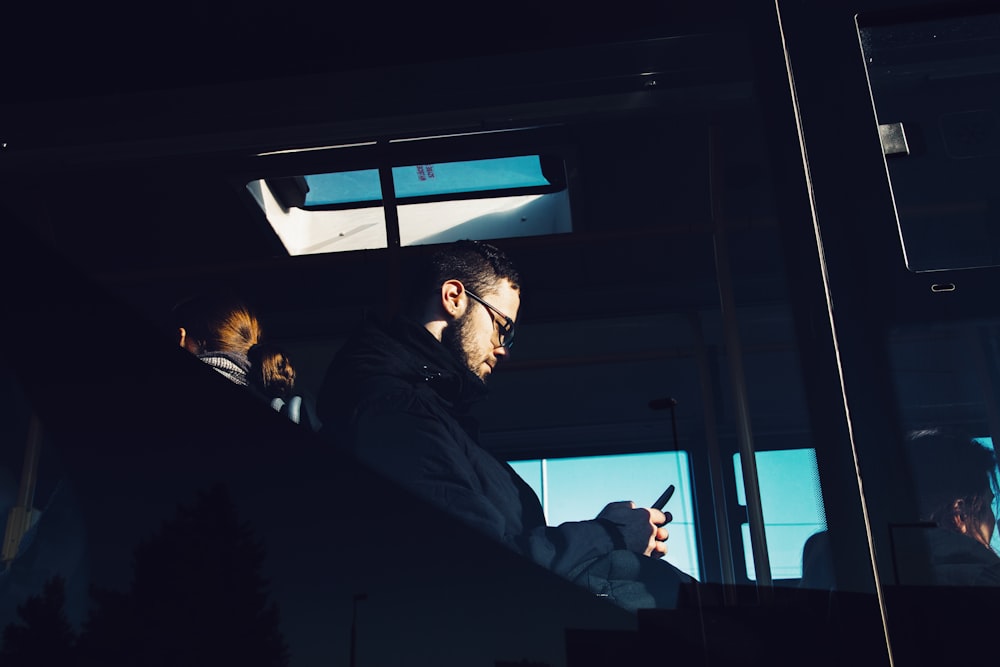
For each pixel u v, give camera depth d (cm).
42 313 143
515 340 141
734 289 142
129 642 130
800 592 130
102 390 139
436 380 139
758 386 137
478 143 148
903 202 146
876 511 132
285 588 132
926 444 134
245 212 147
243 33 155
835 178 146
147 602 131
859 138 148
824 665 127
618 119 148
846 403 136
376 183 148
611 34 152
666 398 138
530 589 131
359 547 132
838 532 132
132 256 145
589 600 130
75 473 136
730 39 152
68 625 131
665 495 134
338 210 147
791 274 142
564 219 145
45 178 148
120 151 149
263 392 139
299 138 149
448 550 132
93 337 142
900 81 152
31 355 141
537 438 137
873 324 140
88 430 138
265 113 150
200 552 133
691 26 152
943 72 152
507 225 146
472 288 143
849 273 142
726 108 149
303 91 151
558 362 140
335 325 142
